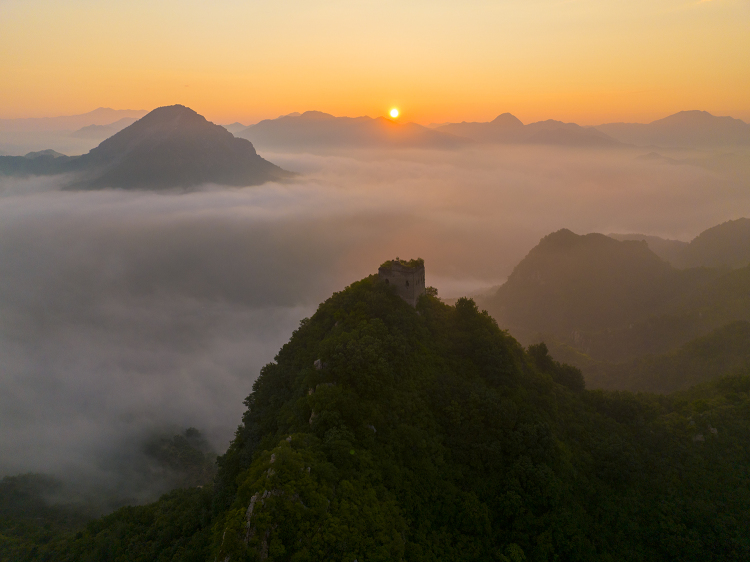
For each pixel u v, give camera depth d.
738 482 62.19
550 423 67.88
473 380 71.12
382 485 50.44
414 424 61.62
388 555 42.44
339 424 54.69
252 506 42.09
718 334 128.75
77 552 68.25
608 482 63.53
